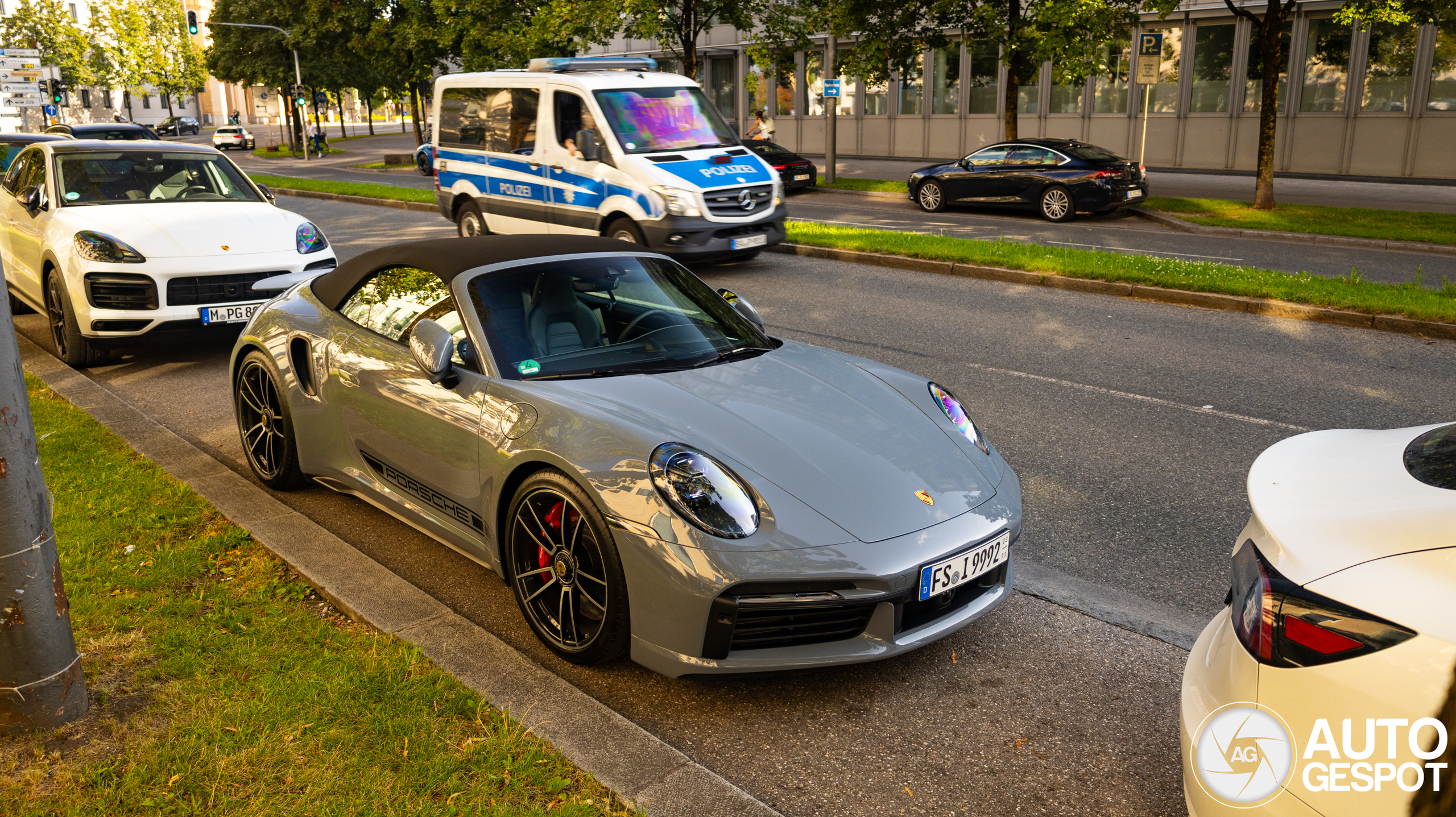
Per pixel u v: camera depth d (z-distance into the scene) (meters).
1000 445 5.31
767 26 22.08
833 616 2.75
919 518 2.85
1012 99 19.94
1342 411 5.93
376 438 3.72
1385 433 2.35
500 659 2.89
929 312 8.96
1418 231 14.38
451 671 2.82
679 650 2.70
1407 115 23.44
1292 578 1.78
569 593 2.98
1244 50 25.20
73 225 6.52
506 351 3.39
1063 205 16.67
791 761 2.61
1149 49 17.25
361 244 13.48
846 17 20.72
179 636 2.96
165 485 4.25
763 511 2.72
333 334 3.99
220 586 3.33
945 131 30.67
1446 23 22.56
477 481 3.24
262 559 3.55
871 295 9.80
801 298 9.66
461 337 3.49
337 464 4.05
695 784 2.34
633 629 2.76
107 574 3.37
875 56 21.05
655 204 10.28
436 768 2.37
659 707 2.85
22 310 8.34
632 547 2.70
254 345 4.34
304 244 7.12
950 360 7.16
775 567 2.62
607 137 10.63
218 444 5.17
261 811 2.23
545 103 11.26
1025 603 3.54
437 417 3.39
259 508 4.05
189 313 6.48
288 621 3.10
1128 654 3.17
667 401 3.16
